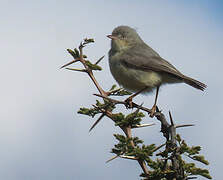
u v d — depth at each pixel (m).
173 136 4.75
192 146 4.45
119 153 4.50
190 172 4.43
